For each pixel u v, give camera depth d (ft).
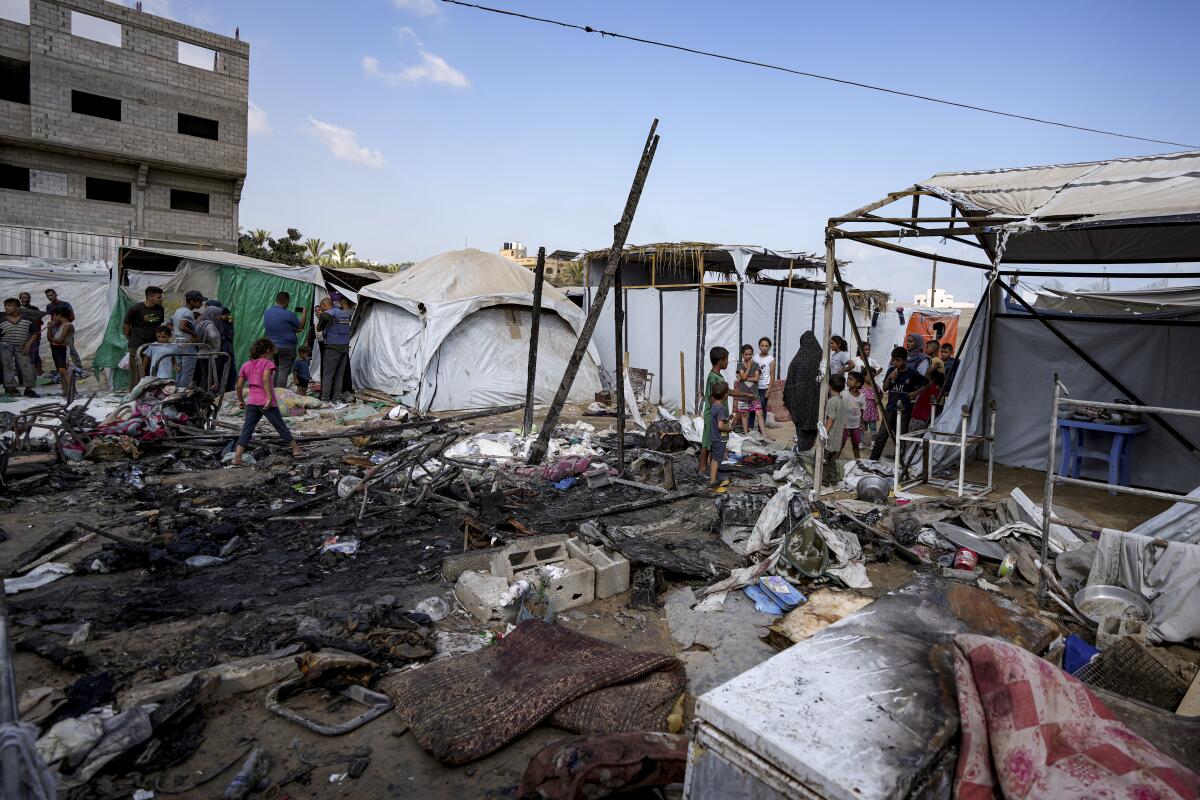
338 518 21.42
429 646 13.55
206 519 20.97
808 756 6.59
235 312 48.88
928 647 8.89
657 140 26.81
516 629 13.75
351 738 10.76
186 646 13.29
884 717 7.25
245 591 16.15
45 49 84.74
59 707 10.69
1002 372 32.48
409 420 39.78
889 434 31.94
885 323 68.33
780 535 19.44
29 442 28.63
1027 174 23.26
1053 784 6.57
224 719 11.17
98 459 27.58
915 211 23.31
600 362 54.60
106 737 9.88
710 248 47.55
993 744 7.07
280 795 9.47
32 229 86.12
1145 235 24.68
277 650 13.02
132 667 12.44
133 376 40.42
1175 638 13.85
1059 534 19.33
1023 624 10.34
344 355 47.26
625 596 16.93
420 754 10.43
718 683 12.61
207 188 101.04
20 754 5.38
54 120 86.17
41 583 16.05
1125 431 26.73
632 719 10.80
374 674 12.37
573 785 8.52
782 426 45.57
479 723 10.68
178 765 10.00
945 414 30.81
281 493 24.20
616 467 29.71
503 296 47.42
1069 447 29.58
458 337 46.62
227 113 99.40
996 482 29.17
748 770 7.03
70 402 39.17
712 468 27.07
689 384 49.93
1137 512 24.90
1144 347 28.76
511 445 32.71
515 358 48.65
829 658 8.47
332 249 172.04
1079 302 32.94
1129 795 6.41
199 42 95.86
